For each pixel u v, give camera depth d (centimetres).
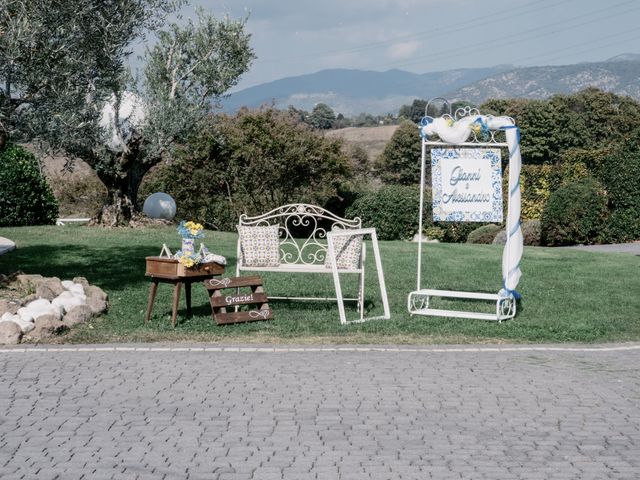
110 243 1645
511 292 1006
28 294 985
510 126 1005
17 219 1997
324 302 1100
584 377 716
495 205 1027
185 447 515
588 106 6994
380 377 704
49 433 542
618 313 1055
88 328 891
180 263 906
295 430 552
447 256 1636
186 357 773
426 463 489
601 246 2500
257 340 855
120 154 1908
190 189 2817
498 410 607
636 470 481
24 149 2050
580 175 2886
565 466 487
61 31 984
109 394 639
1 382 672
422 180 1059
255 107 2920
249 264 1002
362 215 2975
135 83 1848
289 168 2836
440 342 868
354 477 464
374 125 13062
